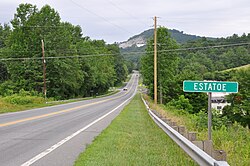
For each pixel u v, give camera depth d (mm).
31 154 9273
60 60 69062
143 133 13961
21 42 69812
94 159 8430
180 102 56438
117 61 162875
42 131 14625
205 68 93125
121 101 58375
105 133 13797
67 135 13367
